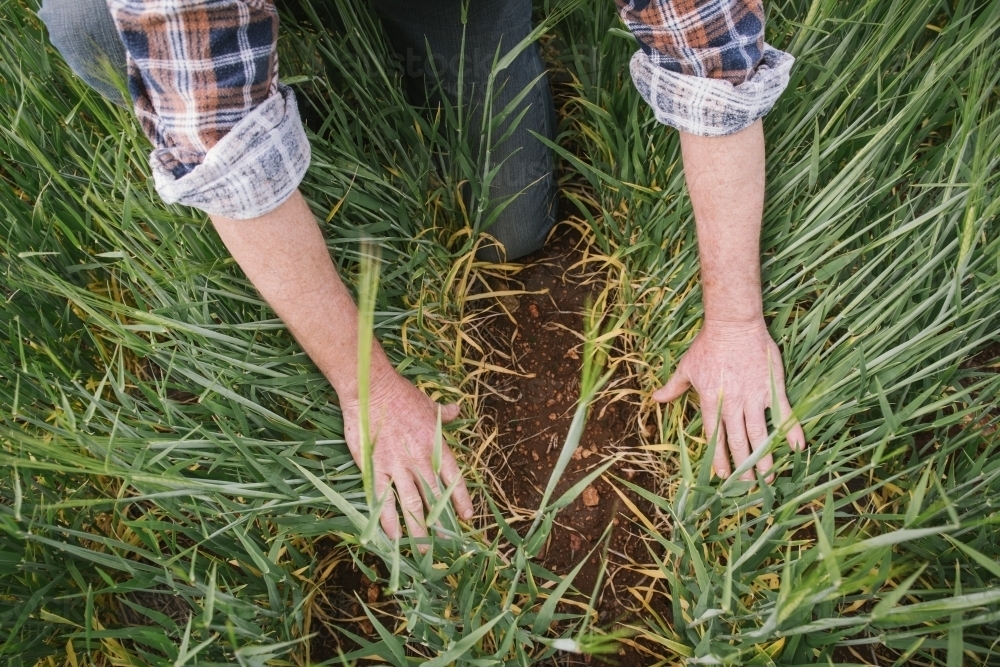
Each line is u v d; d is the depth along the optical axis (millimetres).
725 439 991
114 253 913
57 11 845
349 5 1086
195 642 864
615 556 1079
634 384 1191
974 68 959
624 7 781
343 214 1090
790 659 821
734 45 750
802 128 1055
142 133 998
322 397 985
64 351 1020
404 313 1091
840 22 979
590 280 1268
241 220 726
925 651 897
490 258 1293
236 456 892
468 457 1128
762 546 856
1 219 1000
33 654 871
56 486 958
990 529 841
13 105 1059
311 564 984
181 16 632
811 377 937
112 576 1003
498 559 1024
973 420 927
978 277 907
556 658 1009
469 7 1050
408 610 754
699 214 876
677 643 838
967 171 962
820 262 1005
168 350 938
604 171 1245
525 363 1226
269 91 721
